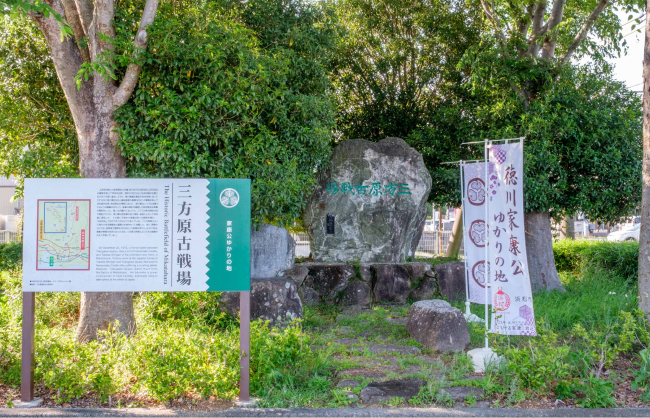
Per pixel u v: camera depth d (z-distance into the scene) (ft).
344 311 26.53
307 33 26.45
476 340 19.51
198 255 13.82
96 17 18.04
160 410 12.90
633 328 15.90
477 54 29.76
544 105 28.17
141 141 19.81
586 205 28.60
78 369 13.32
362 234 30.07
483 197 22.82
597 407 13.35
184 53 19.63
